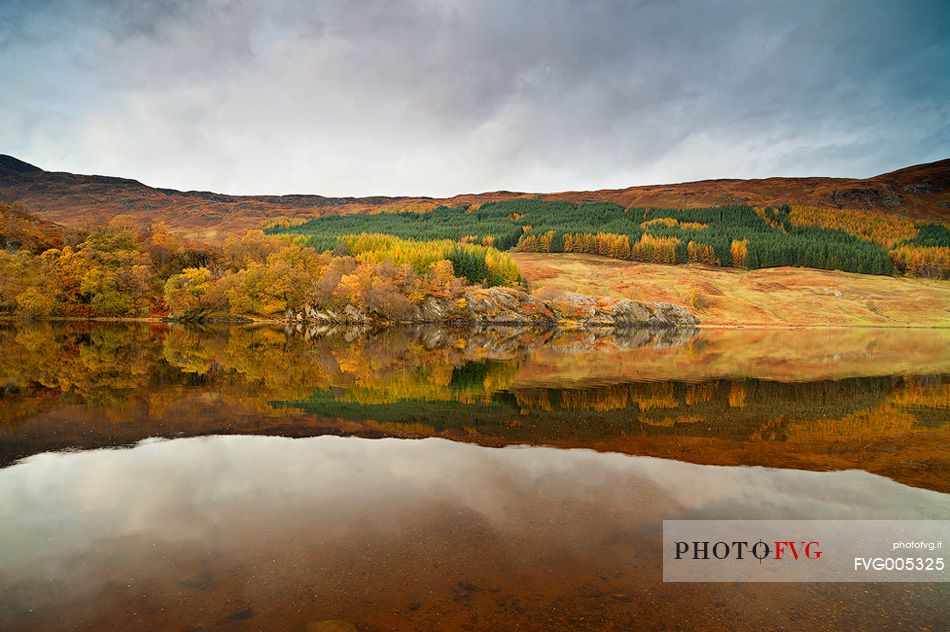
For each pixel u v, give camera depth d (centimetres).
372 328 10112
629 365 4244
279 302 10644
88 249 10362
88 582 860
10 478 1342
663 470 1481
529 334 9206
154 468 1428
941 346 6975
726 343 7206
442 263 12675
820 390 3025
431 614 781
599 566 933
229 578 873
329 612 782
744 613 809
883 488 1365
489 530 1066
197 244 12456
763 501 1257
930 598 869
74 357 3925
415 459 1548
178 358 4050
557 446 1728
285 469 1434
